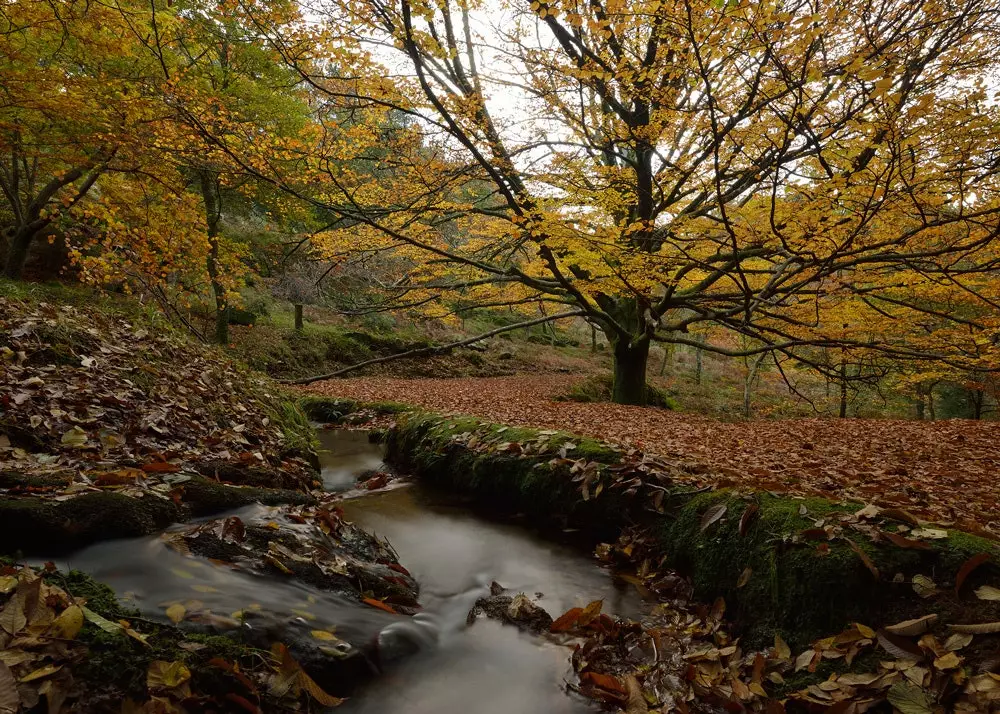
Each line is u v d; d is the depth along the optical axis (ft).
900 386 51.78
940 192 16.65
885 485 14.99
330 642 7.09
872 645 7.38
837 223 16.06
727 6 12.01
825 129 15.55
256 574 7.91
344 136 21.18
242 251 37.04
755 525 10.23
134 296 29.19
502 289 38.63
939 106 15.99
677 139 23.39
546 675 8.01
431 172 24.77
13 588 5.45
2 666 4.40
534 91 24.13
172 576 7.06
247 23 14.57
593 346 102.83
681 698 7.48
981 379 38.78
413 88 19.04
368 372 60.75
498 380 64.54
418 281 33.60
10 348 12.24
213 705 5.39
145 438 11.35
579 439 16.17
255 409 17.95
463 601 10.24
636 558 12.21
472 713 6.95
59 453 9.40
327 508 11.47
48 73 22.71
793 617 8.63
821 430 27.81
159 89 16.71
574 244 20.84
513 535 14.14
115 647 5.29
